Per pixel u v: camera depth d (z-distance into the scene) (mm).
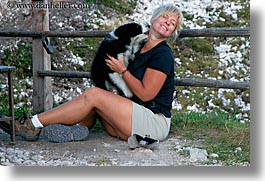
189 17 9750
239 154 5062
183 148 5160
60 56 8328
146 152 5062
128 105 5113
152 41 5180
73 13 8977
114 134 5402
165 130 5227
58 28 8625
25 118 5301
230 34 5457
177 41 9102
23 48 8188
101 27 8859
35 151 5117
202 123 5812
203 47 9156
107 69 5277
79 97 5148
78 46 8562
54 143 5293
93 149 5141
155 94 5121
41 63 6418
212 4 10273
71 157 4992
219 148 5164
